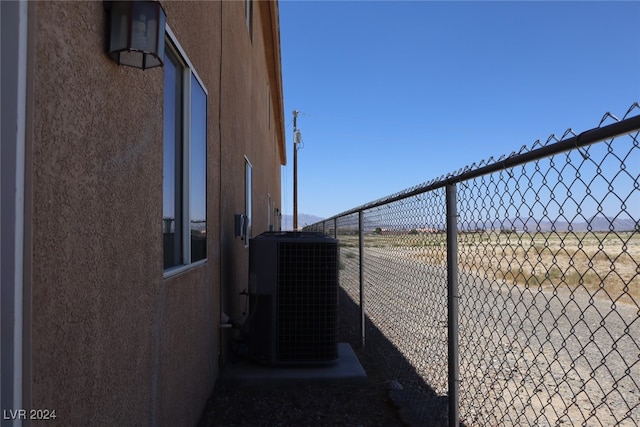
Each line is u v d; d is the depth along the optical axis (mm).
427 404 4117
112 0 2186
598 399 4871
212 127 4852
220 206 5289
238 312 6801
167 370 3160
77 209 1889
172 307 3299
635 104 1737
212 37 4832
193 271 3936
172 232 3578
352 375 5219
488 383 5094
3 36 1517
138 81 2604
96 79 2070
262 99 12508
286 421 4293
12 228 1496
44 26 1642
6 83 1512
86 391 1961
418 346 4750
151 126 2834
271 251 5422
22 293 1526
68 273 1812
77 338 1885
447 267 3385
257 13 10773
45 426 1643
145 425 2711
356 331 7797
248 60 8586
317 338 5426
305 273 5434
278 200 26438
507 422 4113
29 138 1552
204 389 4418
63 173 1774
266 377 5098
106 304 2172
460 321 4449
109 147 2211
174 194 3645
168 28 3143
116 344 2287
